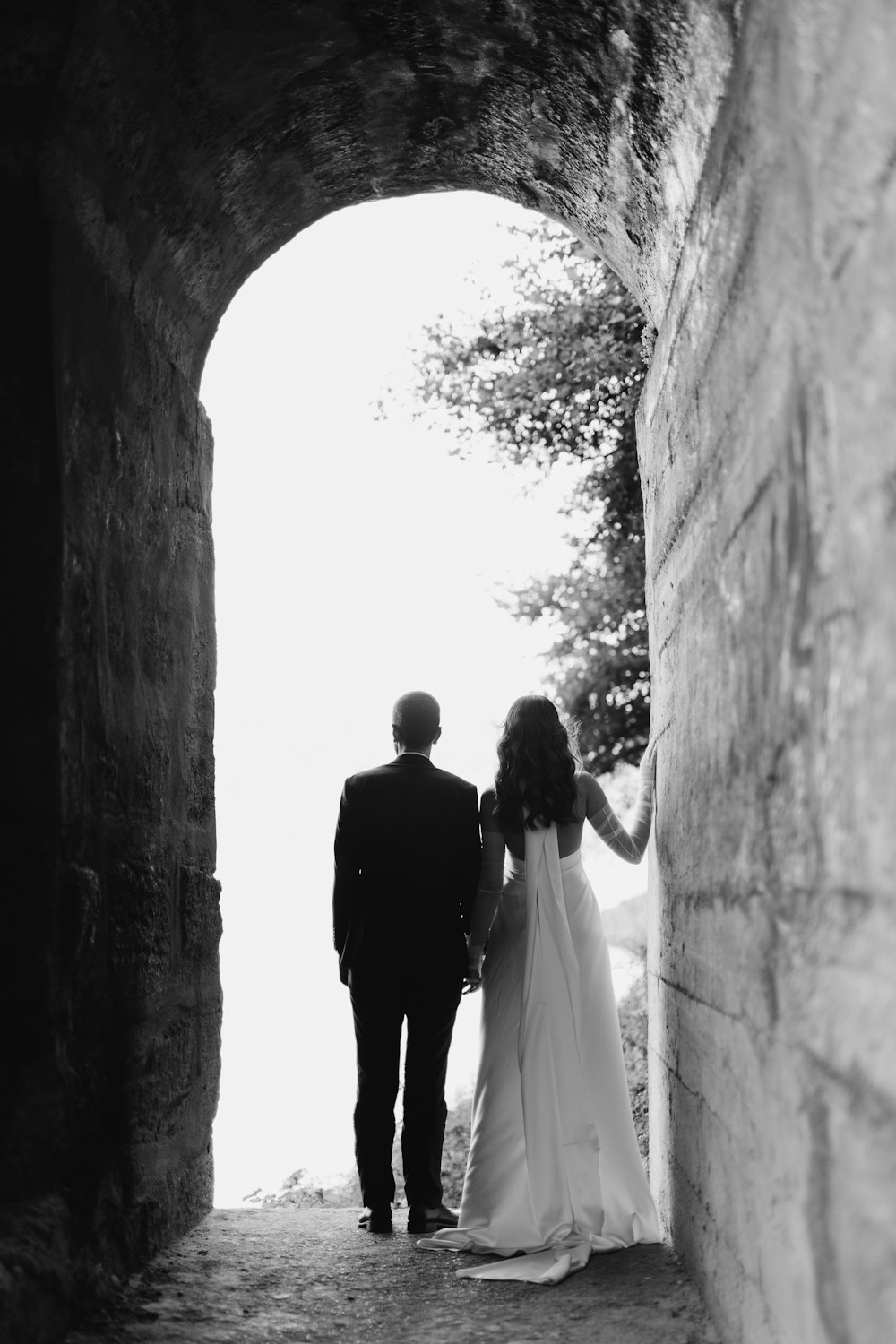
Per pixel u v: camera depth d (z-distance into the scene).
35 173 3.49
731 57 2.78
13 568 3.52
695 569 3.47
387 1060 4.81
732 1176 2.97
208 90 4.12
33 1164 3.38
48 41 3.31
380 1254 4.34
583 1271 4.06
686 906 3.76
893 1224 1.68
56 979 3.45
